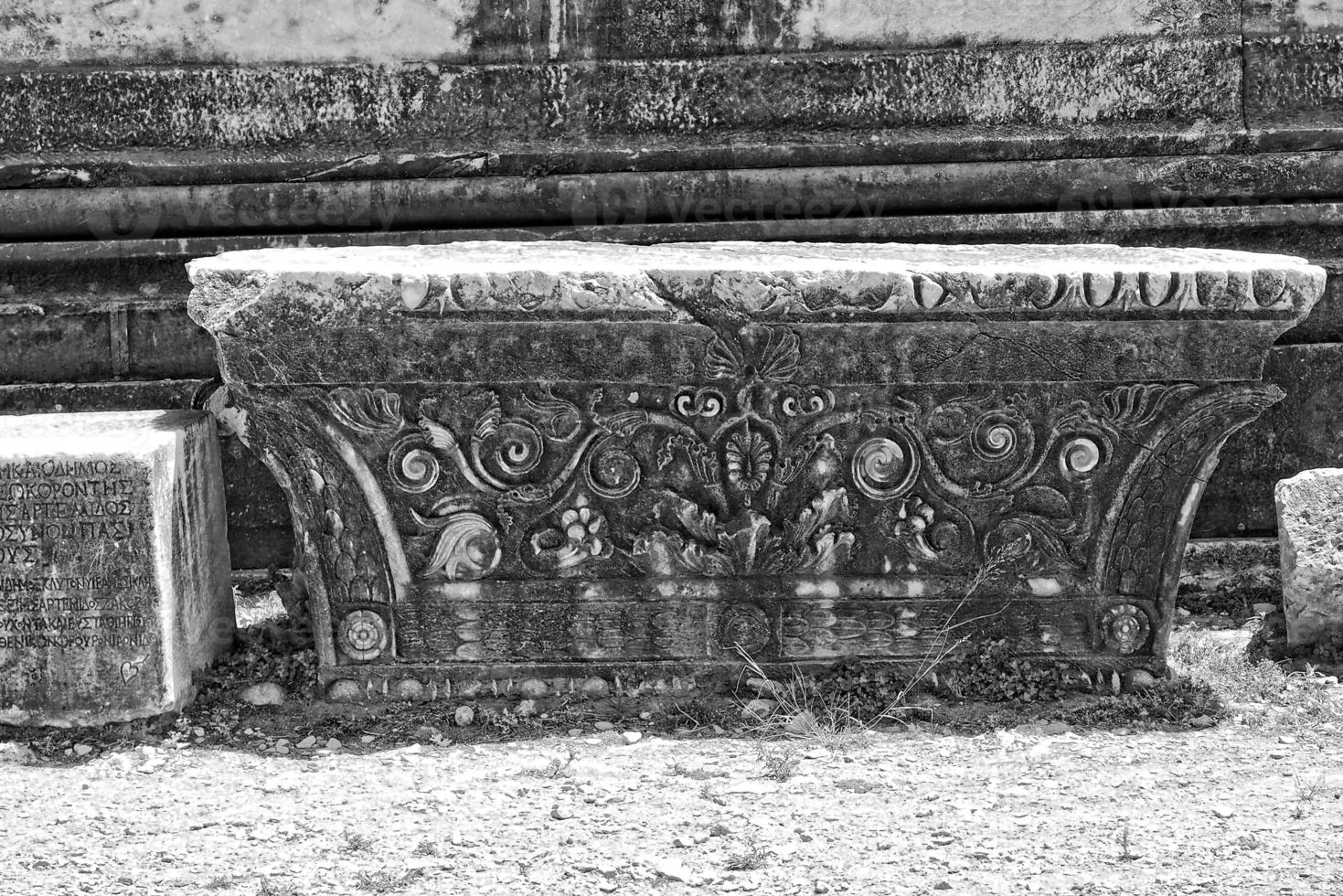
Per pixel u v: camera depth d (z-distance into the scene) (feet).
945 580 14.40
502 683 14.37
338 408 13.69
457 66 19.06
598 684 14.39
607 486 14.10
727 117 19.12
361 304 13.16
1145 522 14.34
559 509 14.16
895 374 13.79
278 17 18.89
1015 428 14.08
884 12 19.04
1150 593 14.49
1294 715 13.82
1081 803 11.73
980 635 14.52
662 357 13.67
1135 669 14.56
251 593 18.30
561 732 13.62
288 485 14.05
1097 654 14.56
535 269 13.26
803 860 10.68
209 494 15.21
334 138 19.06
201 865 10.77
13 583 13.32
